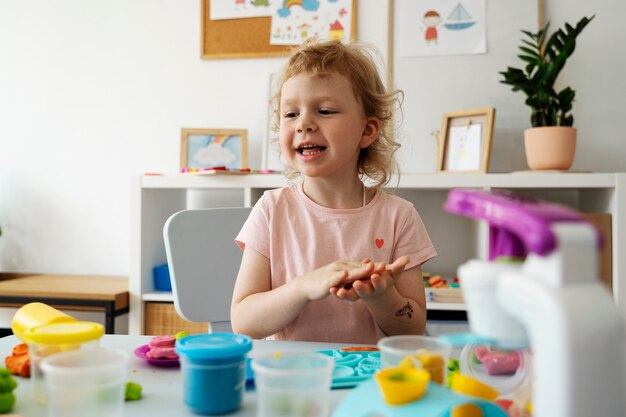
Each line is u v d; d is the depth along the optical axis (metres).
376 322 0.97
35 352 0.55
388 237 1.03
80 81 2.17
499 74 1.90
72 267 2.18
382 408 0.42
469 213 0.40
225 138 1.99
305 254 1.01
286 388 0.46
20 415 0.49
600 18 1.87
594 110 1.88
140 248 1.78
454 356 0.70
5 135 2.21
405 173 1.85
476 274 0.38
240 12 2.04
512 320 0.37
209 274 1.16
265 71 2.04
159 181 1.77
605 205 1.64
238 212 1.23
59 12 2.17
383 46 1.96
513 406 0.50
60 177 2.18
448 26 1.93
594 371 0.32
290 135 0.97
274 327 0.85
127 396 0.54
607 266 1.58
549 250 0.33
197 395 0.51
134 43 2.13
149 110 2.12
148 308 1.81
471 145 1.78
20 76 2.20
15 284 1.90
